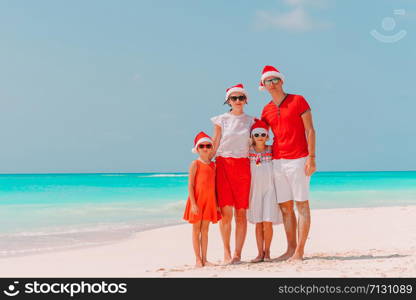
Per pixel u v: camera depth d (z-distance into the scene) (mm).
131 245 8812
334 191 25234
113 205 17297
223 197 6117
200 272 5301
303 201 5902
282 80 6105
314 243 8453
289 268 5270
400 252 6582
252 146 6195
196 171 6098
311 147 5914
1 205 17234
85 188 27312
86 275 5629
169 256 7555
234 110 6262
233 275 4953
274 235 9656
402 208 14578
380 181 38688
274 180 6137
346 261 5727
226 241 6230
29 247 8633
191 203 6047
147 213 15086
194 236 6109
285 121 5969
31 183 36281
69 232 10820
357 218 12211
